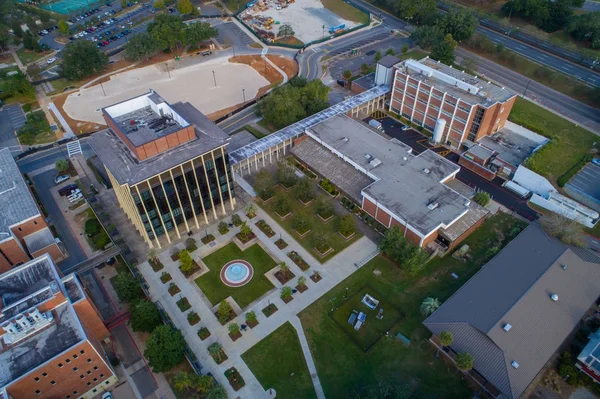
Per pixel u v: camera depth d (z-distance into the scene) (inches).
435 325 3378.4
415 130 5949.8
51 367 2741.1
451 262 4089.6
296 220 4399.6
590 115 6018.7
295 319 3649.1
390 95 6190.9
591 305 3535.9
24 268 3206.2
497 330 3203.7
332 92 6752.0
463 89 5428.2
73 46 7071.9
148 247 4281.5
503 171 5113.2
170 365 3196.4
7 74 7401.6
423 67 5753.0
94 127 6141.7
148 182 3715.6
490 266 3794.3
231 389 3184.1
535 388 3159.5
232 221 4554.6
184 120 4028.1
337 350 3425.2
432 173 4638.3
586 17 7706.7
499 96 5295.3
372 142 5098.4
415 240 4079.7
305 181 4690.0
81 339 2819.9
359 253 4202.8
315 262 4124.0
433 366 3299.7
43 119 6323.8
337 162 4985.2
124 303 3801.7
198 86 7116.1
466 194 4662.9
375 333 3538.4
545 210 4643.2
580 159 5162.4
